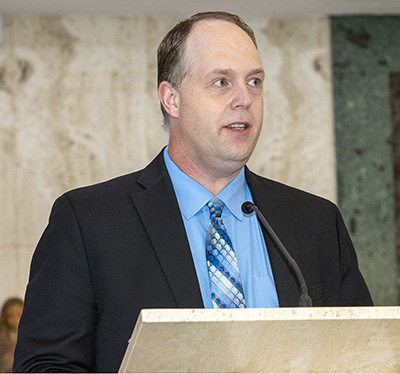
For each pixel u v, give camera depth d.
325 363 2.69
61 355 3.49
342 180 10.36
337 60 10.52
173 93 4.20
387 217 10.33
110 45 10.42
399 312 2.43
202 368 2.63
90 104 10.31
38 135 10.20
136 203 3.93
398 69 10.55
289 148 10.43
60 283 3.67
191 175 4.14
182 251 3.80
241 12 10.41
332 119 10.50
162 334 2.39
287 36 10.58
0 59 10.23
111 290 3.69
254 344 2.51
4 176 10.11
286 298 3.85
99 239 3.78
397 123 10.48
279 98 10.49
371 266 10.25
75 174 10.20
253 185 4.24
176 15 10.48
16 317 9.47
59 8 10.16
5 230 10.05
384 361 2.72
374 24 10.59
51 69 10.30
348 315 2.41
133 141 10.32
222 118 3.93
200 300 3.67
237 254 3.99
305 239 4.10
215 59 3.97
